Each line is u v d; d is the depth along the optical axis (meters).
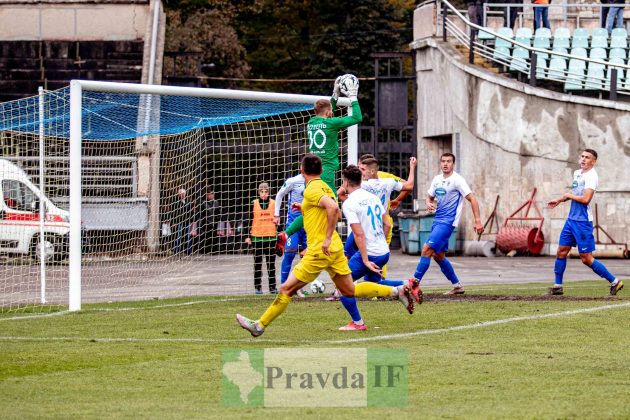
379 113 95.56
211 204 58.91
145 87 42.81
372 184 38.38
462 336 30.02
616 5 85.88
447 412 20.08
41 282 43.84
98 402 21.30
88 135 56.97
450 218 40.88
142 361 26.39
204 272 57.06
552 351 27.22
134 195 62.94
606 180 76.81
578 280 54.06
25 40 92.69
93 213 59.75
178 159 65.69
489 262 71.88
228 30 125.19
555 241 78.75
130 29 93.62
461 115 86.00
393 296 31.98
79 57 92.50
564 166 78.44
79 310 39.50
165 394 22.12
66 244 56.00
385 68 130.50
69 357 27.12
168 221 59.34
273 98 45.31
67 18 93.50
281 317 35.16
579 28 88.12
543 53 85.62
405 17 134.00
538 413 19.89
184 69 118.69
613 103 76.38
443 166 40.62
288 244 43.44
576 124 77.75
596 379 23.36
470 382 23.06
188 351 27.97
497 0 95.50
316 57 129.62
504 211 82.00
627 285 48.09
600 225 76.94
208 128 71.25
